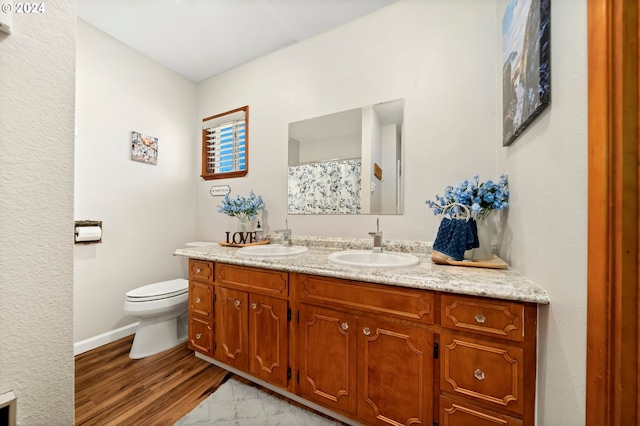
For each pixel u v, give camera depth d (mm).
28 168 362
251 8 1737
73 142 413
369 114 1763
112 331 2016
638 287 479
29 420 367
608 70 508
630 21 486
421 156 1606
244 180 2346
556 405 734
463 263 1201
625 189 488
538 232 873
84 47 1871
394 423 1069
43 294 381
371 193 1763
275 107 2160
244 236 2152
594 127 540
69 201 409
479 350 925
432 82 1575
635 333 481
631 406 484
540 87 799
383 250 1666
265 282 1433
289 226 2090
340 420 1255
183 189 2578
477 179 1309
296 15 1788
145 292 1860
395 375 1071
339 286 1201
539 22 802
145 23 1882
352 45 1823
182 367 1686
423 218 1606
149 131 2285
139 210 2213
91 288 1906
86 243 1883
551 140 777
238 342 1542
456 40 1514
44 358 384
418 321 1027
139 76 2209
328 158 1916
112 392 1438
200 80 2637
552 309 769
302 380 1310
